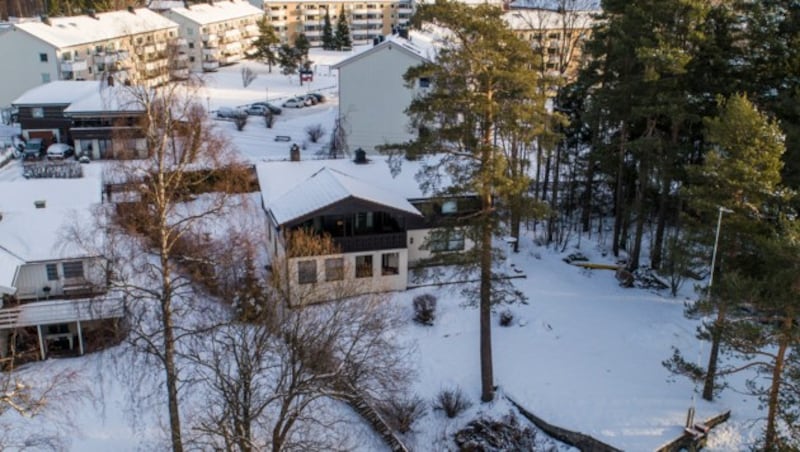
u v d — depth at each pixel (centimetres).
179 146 2678
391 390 2569
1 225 3275
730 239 2391
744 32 3234
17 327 2933
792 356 2144
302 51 10275
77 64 7819
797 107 2756
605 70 3638
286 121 7694
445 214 3569
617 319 3303
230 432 2277
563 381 2838
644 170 3519
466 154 2570
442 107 2450
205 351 2652
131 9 9412
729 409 2656
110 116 6009
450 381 2888
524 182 2466
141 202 2350
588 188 4266
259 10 12012
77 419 2581
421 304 3269
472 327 3247
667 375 2859
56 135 6469
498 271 3744
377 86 5756
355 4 13075
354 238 3391
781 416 2253
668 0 3086
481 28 2356
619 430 2548
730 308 2230
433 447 2608
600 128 4047
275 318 2719
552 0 5591
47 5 11281
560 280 3706
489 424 2642
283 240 3344
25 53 7656
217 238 3197
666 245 3456
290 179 3984
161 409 2625
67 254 3042
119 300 2580
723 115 2516
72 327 3095
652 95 3191
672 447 2484
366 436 2645
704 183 2608
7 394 2417
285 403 2139
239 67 10725
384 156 4466
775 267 2173
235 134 7062
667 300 3472
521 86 2420
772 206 2409
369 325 2580
